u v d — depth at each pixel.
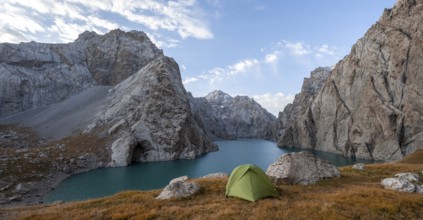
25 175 76.19
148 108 139.25
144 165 113.12
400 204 19.19
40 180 75.94
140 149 129.00
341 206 18.66
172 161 125.38
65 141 127.94
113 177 86.94
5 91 195.25
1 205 55.94
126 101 149.50
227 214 17.64
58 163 94.06
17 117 186.38
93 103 187.12
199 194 23.72
